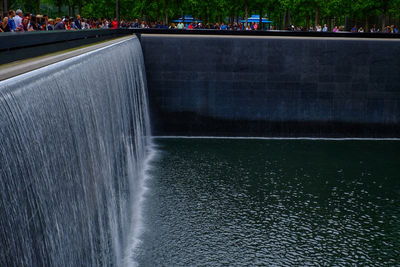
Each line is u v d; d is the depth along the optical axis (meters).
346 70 30.95
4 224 6.16
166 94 31.08
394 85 31.08
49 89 8.76
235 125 31.42
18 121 6.95
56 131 8.96
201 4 66.69
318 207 18.66
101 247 12.93
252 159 25.31
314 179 22.03
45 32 11.45
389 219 17.75
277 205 18.70
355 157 26.31
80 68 11.52
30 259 7.17
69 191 9.77
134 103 23.55
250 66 30.89
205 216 17.42
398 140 31.23
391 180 22.17
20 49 10.03
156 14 65.94
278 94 31.17
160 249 14.91
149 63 30.72
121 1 70.88
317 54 30.77
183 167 23.42
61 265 8.97
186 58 30.72
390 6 56.41
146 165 23.77
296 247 15.37
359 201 19.44
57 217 8.77
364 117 31.41
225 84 31.02
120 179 17.72
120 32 28.14
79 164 10.81
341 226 17.03
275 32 31.17
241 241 15.62
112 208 15.55
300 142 30.12
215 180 21.45
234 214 17.69
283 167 23.88
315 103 31.27
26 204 7.05
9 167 6.41
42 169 7.92
